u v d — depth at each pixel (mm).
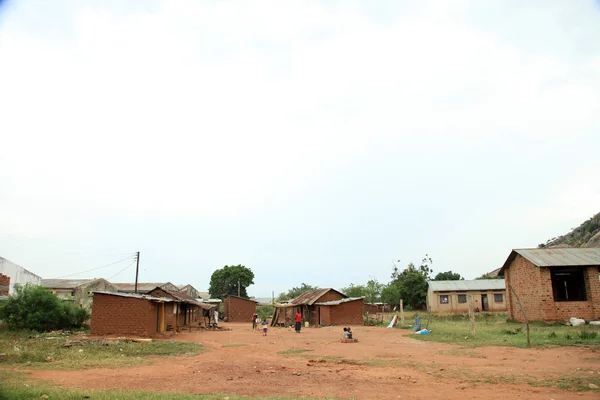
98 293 28766
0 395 10125
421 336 27797
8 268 37375
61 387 12094
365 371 15461
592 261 34719
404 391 11820
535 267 35344
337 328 41094
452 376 13969
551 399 10453
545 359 16844
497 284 63844
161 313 32625
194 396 10922
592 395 10773
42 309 33938
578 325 31953
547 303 34219
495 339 24031
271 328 48781
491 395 11070
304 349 23047
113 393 11031
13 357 17625
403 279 76438
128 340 25656
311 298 51219
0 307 33281
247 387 12781
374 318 53625
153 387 12727
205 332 38188
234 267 103375
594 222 78750
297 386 12875
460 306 62312
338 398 11008
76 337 27281
